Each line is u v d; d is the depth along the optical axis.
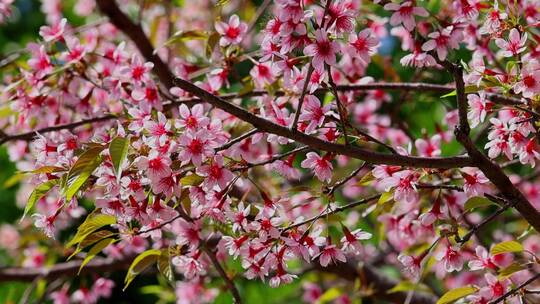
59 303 2.29
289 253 1.73
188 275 1.80
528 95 1.72
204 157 1.67
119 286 3.30
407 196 1.74
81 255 2.23
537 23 1.76
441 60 1.72
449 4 1.89
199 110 1.69
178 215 1.76
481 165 1.72
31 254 2.34
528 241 2.21
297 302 2.73
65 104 2.00
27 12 3.54
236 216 1.72
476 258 1.84
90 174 1.66
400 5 1.70
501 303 1.76
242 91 1.90
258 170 2.12
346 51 1.76
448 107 2.06
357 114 2.20
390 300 2.21
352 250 1.75
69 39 1.93
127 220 1.71
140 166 1.66
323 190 1.77
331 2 1.69
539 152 1.76
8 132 2.15
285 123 1.74
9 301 2.34
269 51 1.71
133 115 1.73
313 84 1.72
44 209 2.15
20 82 1.93
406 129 2.14
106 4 2.16
